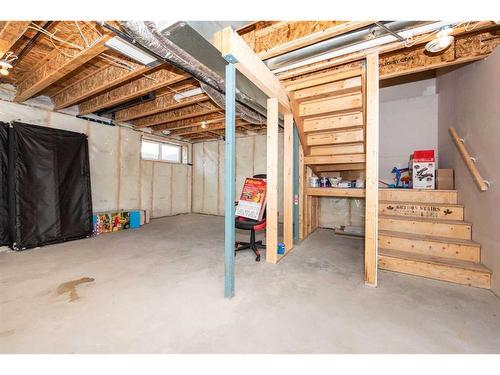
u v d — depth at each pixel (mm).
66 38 2250
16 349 1287
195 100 3559
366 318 1622
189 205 6926
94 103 3875
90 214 3994
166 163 6199
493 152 2021
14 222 3098
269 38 2137
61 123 4031
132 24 1546
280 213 5562
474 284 2111
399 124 4102
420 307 1770
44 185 3393
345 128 3246
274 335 1434
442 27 1805
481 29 1899
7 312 1648
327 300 1868
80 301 1810
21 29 1893
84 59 2361
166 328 1491
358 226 4539
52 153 3527
